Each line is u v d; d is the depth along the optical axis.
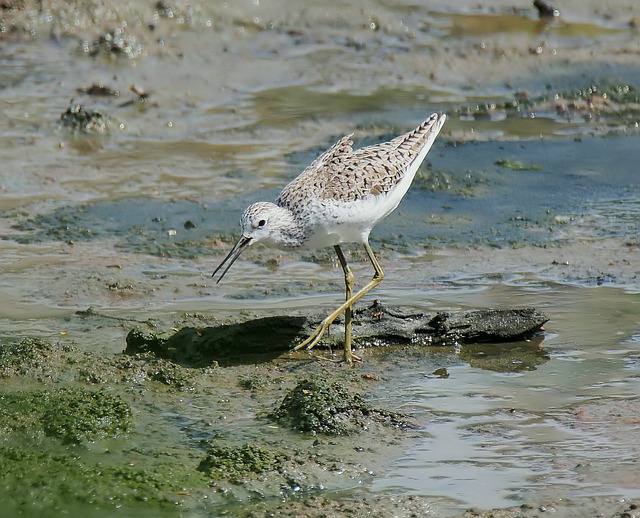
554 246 14.41
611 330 11.61
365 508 7.92
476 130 19.39
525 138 19.03
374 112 20.03
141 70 21.62
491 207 15.98
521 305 12.31
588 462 8.66
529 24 25.27
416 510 7.91
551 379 10.40
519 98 20.97
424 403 9.84
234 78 21.58
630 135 19.22
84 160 17.50
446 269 13.63
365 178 11.34
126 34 22.80
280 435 9.10
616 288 12.90
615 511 7.85
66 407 9.30
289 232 11.17
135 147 18.16
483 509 7.91
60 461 8.56
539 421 9.45
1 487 8.14
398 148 12.12
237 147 18.27
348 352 11.02
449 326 11.48
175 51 22.58
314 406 9.32
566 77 21.88
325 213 11.09
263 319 11.20
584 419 9.45
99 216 15.32
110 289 12.83
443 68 22.47
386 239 14.75
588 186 16.88
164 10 23.83
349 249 14.38
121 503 7.97
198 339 11.01
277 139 18.67
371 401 9.88
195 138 18.64
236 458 8.58
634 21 25.55
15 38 22.66
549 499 8.05
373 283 11.44
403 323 11.52
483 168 17.59
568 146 18.67
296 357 11.07
